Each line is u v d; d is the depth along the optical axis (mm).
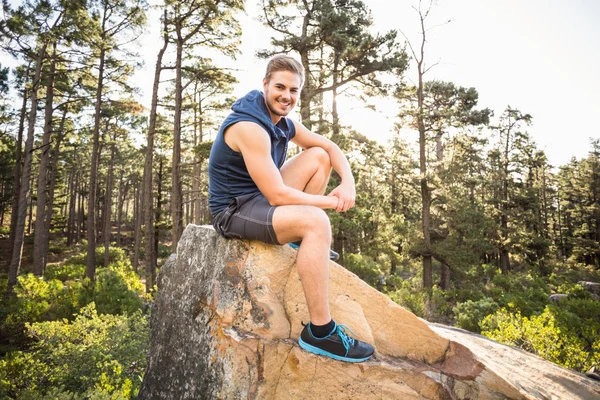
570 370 3135
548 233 45500
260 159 1770
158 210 27578
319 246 1756
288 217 1773
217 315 1968
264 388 1844
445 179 18156
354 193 2141
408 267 28688
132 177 43281
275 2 15086
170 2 14477
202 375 1953
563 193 47500
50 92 18234
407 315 2209
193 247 2393
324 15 14969
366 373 1933
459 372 2090
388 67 16328
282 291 2072
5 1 13719
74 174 42406
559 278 24828
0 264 26422
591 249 35938
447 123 18797
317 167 2285
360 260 18906
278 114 1965
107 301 11375
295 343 1929
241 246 2045
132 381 5922
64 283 18141
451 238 18734
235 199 1931
